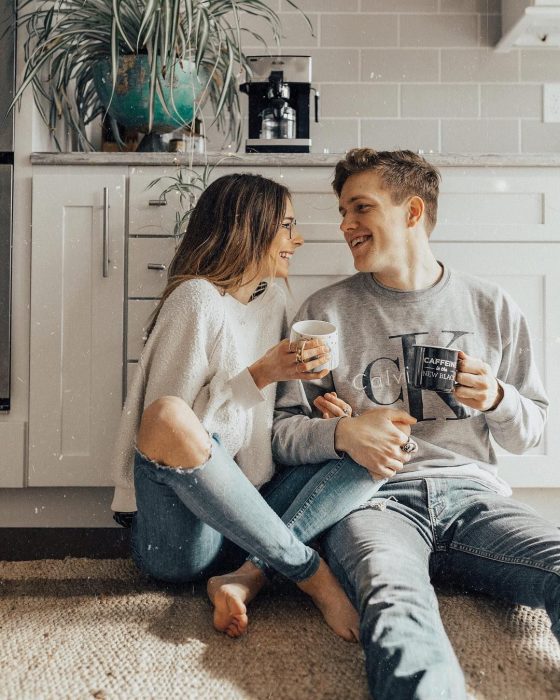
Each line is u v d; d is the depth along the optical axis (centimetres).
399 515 135
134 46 198
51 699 102
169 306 144
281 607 136
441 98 255
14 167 189
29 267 188
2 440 186
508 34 243
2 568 160
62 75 200
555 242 188
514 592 125
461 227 188
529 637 124
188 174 188
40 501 190
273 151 206
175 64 194
